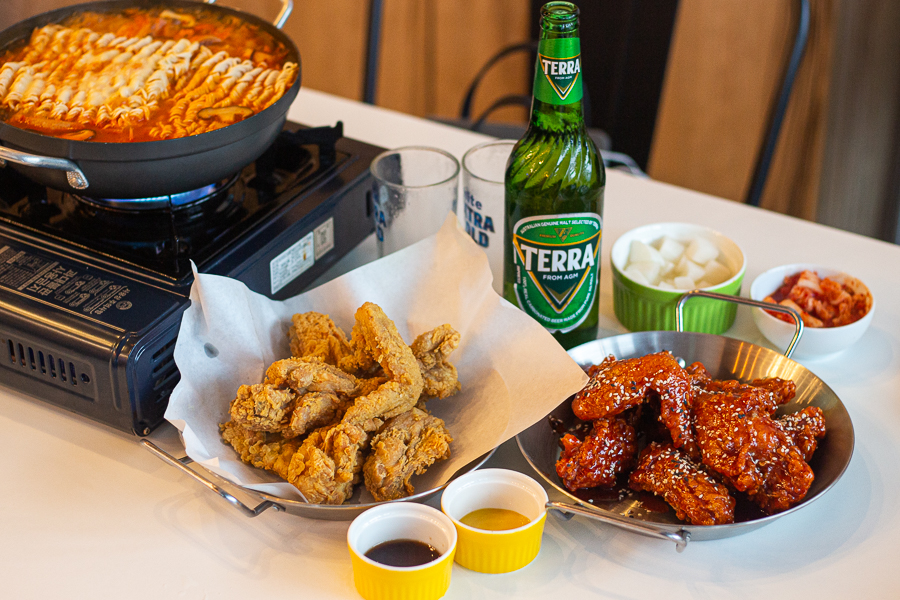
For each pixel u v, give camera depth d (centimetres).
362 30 278
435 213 105
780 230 125
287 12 112
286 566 75
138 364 80
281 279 100
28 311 83
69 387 84
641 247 104
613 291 107
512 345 86
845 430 77
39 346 82
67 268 88
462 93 282
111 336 79
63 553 75
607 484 77
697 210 130
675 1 225
